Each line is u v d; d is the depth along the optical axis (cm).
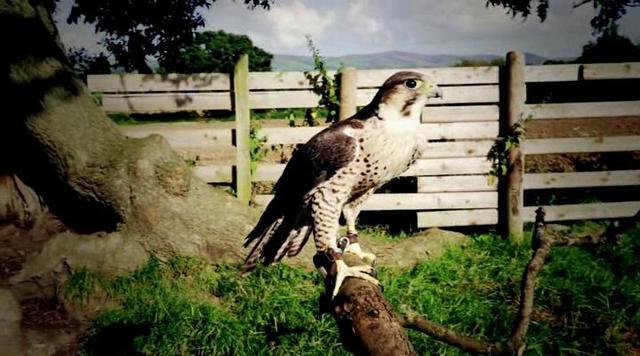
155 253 285
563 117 344
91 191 285
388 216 391
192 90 339
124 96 337
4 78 261
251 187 351
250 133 343
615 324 246
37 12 270
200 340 238
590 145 351
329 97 342
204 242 286
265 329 247
